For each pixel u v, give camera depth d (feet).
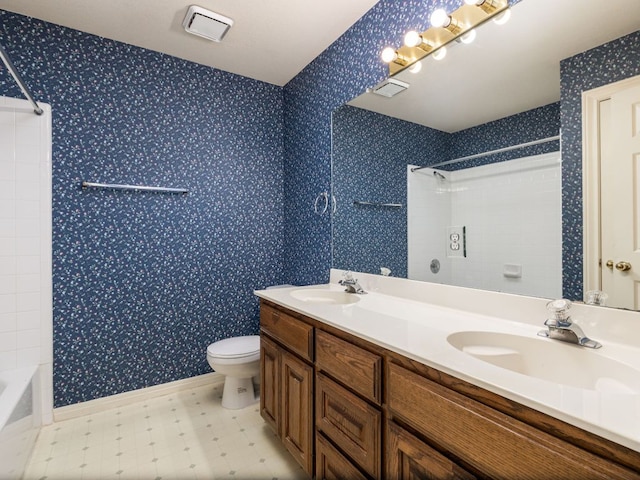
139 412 7.02
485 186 4.56
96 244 7.02
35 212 6.44
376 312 4.70
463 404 2.64
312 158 8.21
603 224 3.45
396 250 5.92
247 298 8.85
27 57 6.37
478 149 4.64
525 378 2.48
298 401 4.99
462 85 4.81
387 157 6.09
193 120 8.07
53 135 6.60
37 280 6.47
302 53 7.79
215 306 8.40
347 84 7.01
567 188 3.74
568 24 3.71
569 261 3.71
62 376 6.73
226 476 5.16
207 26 6.59
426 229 5.38
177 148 7.87
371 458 3.59
